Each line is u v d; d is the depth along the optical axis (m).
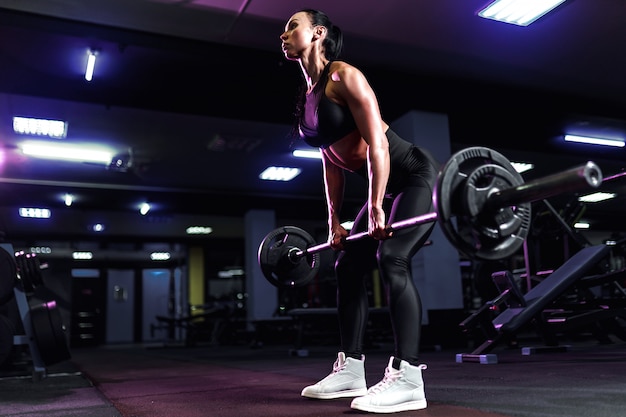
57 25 3.38
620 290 3.48
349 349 1.52
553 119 5.12
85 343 11.00
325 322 6.24
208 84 4.12
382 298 10.42
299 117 1.49
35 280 2.82
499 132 5.34
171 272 11.96
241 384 2.13
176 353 5.51
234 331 7.96
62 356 2.65
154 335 12.00
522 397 1.45
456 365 2.63
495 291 4.29
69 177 6.86
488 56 4.17
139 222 9.45
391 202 1.47
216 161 6.47
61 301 3.40
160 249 11.77
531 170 7.36
